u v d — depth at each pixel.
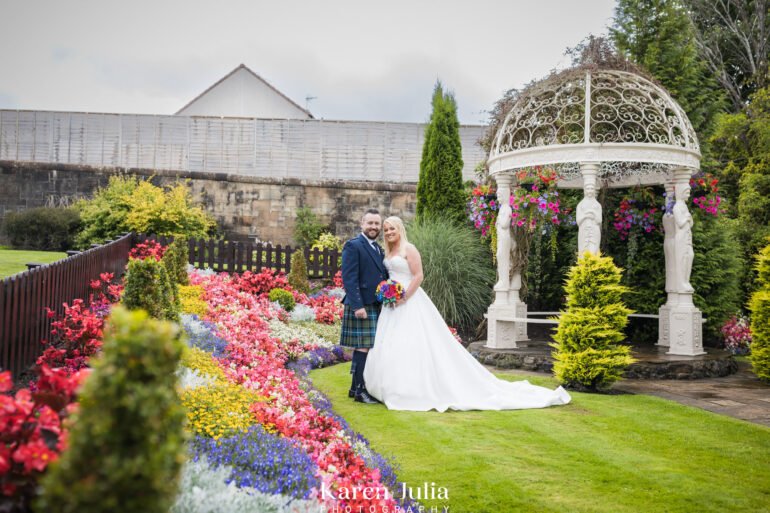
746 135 15.94
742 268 10.76
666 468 3.87
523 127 8.34
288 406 4.34
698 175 8.66
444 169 12.75
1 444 1.75
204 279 10.21
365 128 20.73
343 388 6.44
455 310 10.31
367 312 5.94
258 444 3.12
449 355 5.78
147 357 1.39
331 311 10.59
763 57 20.47
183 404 3.33
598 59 7.84
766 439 4.59
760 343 7.16
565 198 10.96
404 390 5.51
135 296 4.16
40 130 20.72
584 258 6.62
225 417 3.36
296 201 18.09
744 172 14.98
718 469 3.87
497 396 5.69
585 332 6.41
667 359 7.52
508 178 8.55
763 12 20.50
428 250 10.67
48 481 1.33
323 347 8.48
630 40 11.51
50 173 18.41
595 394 6.30
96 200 16.75
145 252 11.04
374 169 20.70
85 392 1.37
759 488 3.52
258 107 28.09
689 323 7.85
